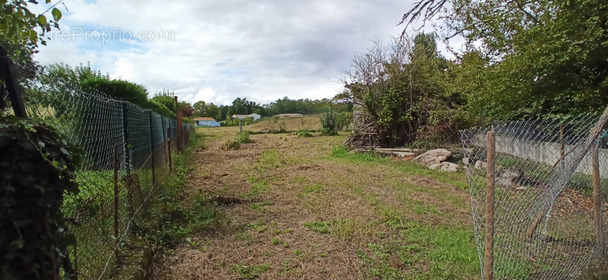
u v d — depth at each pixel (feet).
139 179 14.35
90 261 7.99
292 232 14.28
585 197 16.07
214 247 12.62
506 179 11.73
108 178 10.55
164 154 26.05
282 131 100.01
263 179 25.14
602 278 11.02
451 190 22.20
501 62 25.48
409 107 43.14
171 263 11.28
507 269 10.44
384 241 13.44
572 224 14.10
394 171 28.86
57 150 4.66
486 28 24.38
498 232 10.96
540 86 23.08
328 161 35.09
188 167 30.22
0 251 4.05
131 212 12.01
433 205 18.54
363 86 44.32
